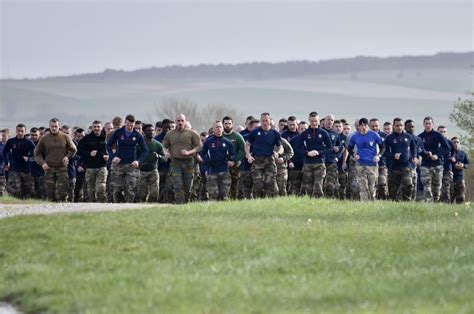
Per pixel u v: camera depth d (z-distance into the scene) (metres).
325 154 88.56
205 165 85.75
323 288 41.81
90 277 45.97
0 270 49.22
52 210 69.38
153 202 91.12
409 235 55.50
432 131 95.94
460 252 49.91
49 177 89.88
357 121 88.06
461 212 67.38
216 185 84.12
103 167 91.12
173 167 83.19
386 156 90.62
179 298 40.47
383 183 91.44
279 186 87.06
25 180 97.50
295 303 39.12
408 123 93.75
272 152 84.62
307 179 87.88
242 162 88.94
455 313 36.12
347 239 54.06
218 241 52.94
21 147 96.94
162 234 55.50
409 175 90.12
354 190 91.25
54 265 49.25
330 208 68.12
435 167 95.94
